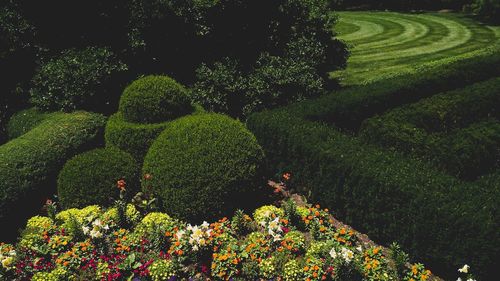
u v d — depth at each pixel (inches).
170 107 322.7
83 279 211.9
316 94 418.3
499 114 401.7
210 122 273.7
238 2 430.6
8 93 414.3
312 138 299.6
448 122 376.5
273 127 323.6
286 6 463.2
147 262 217.2
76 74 370.9
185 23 423.2
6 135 399.9
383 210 244.8
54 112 372.8
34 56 413.7
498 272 204.8
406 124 353.7
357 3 1472.7
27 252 229.1
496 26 949.8
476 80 448.5
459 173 296.4
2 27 397.4
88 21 418.6
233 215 261.3
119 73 394.9
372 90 396.2
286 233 235.8
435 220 217.3
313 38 454.0
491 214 207.2
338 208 276.1
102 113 382.0
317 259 210.8
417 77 426.3
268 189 303.0
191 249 224.1
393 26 1023.6
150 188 265.4
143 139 308.0
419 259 231.3
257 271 216.1
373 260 212.1
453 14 1170.0
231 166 255.8
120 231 241.1
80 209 270.1
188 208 251.9
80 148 329.4
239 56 448.8
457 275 219.0
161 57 438.3
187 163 253.8
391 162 262.7
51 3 408.8
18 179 279.4
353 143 290.8
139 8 408.8
